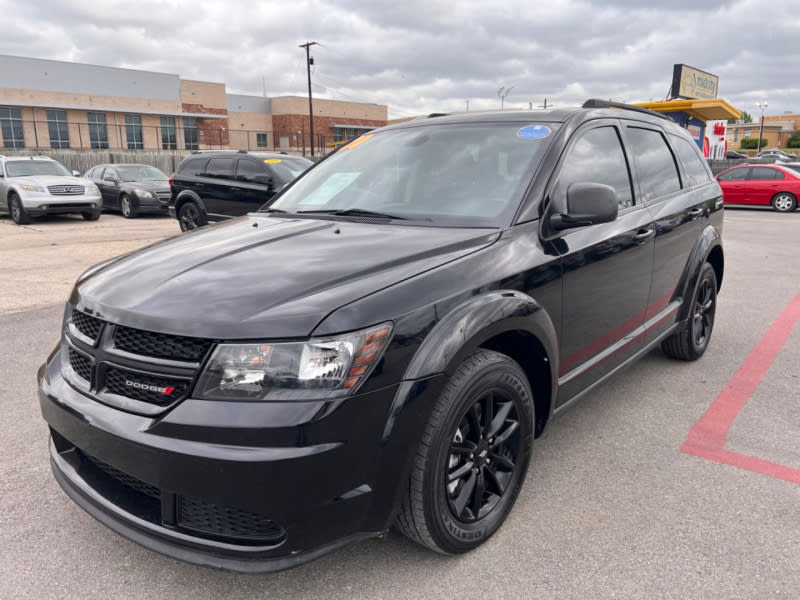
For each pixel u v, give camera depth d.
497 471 2.53
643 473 3.01
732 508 2.69
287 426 1.82
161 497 1.98
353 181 3.23
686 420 3.62
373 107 64.62
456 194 2.85
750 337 5.27
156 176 17.22
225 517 1.96
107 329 2.10
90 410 2.07
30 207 13.65
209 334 1.89
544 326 2.52
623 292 3.26
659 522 2.59
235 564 1.91
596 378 3.17
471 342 2.15
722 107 19.64
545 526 2.56
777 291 7.12
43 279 7.54
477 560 2.35
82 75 40.19
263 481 1.81
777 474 2.99
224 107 49.19
